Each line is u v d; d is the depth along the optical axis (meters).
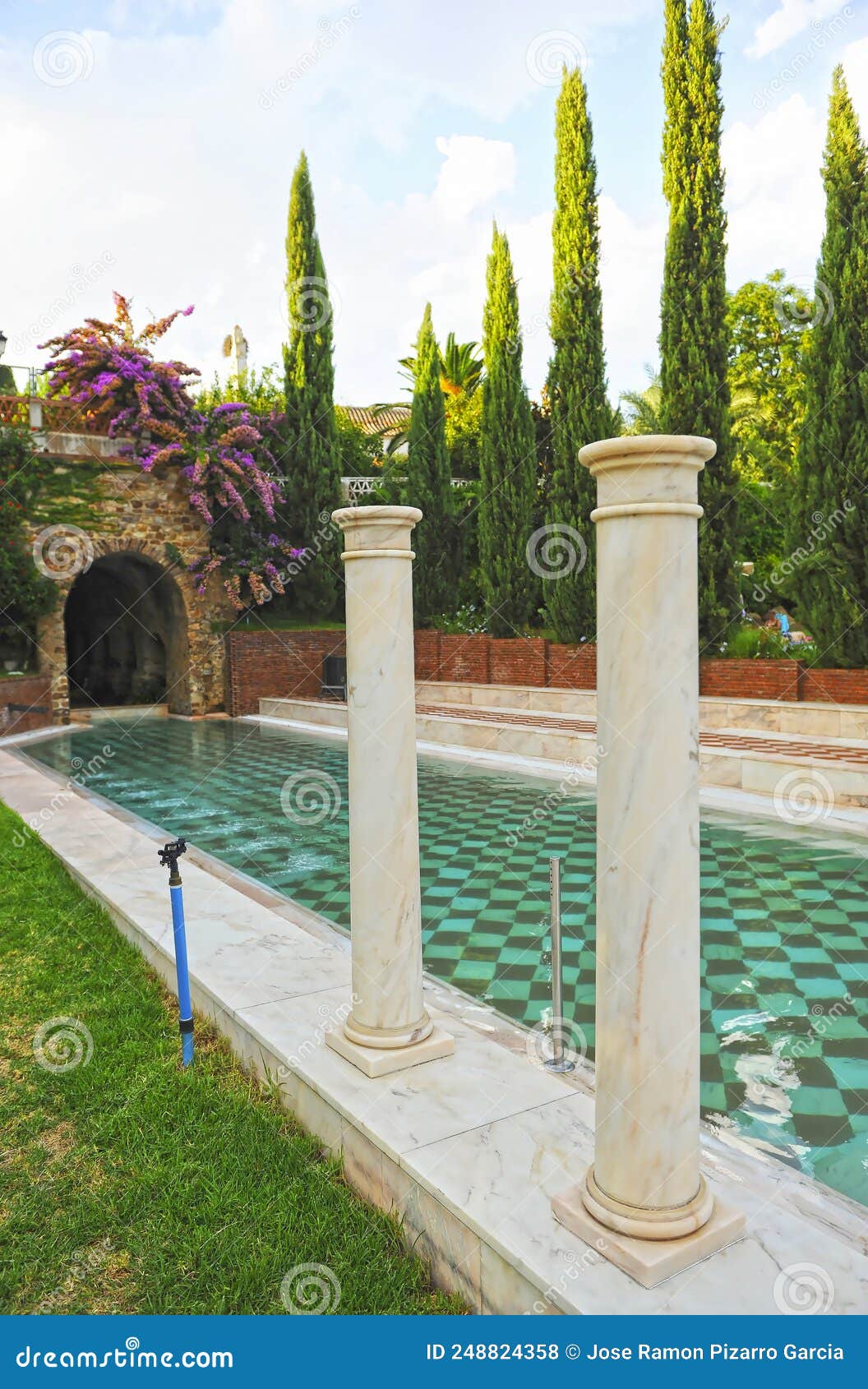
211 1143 3.09
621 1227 2.17
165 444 19.12
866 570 11.36
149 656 23.02
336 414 24.44
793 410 22.91
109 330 19.00
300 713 18.36
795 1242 2.27
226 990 3.97
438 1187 2.46
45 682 18.27
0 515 16.98
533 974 4.88
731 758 9.27
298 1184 2.87
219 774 12.12
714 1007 4.41
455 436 25.48
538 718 13.96
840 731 10.64
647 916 2.13
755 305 23.56
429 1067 3.23
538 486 18.81
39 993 4.45
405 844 3.26
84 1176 2.96
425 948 5.32
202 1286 2.46
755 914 5.73
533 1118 2.86
